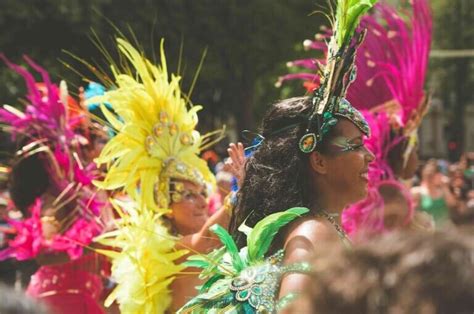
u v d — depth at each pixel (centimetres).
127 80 559
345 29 405
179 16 2591
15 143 726
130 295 527
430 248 204
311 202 397
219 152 2197
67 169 655
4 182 739
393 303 201
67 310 632
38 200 642
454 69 4372
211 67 2745
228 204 520
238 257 388
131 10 2508
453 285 199
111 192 634
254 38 2700
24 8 2444
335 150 396
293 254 361
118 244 532
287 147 400
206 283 398
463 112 4603
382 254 206
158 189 564
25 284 699
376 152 700
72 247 627
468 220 257
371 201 687
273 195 399
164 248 530
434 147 4697
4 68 2591
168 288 534
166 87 568
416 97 711
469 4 4262
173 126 568
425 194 1298
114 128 566
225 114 3192
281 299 346
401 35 713
